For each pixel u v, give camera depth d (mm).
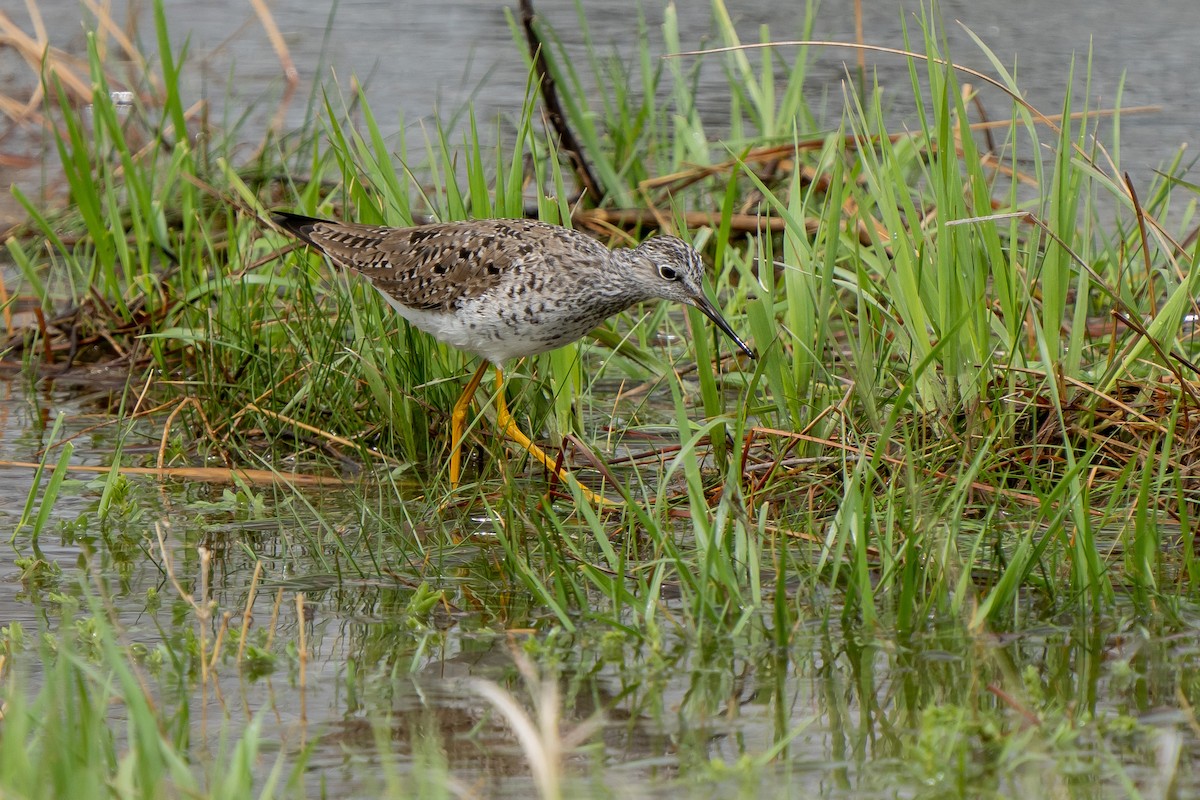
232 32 26297
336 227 13227
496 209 13305
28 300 17188
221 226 18531
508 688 8344
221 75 23953
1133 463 9508
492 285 12180
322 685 8414
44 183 19516
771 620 9188
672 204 13125
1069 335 13305
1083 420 11094
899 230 11555
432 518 11500
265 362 13797
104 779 6594
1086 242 13289
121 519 11445
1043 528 10227
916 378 10203
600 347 14695
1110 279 14383
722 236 13547
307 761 7398
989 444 10242
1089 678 8281
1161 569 9438
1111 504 9516
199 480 12500
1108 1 27047
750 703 8094
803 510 10750
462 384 13156
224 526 11344
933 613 9195
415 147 20453
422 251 12508
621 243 17234
